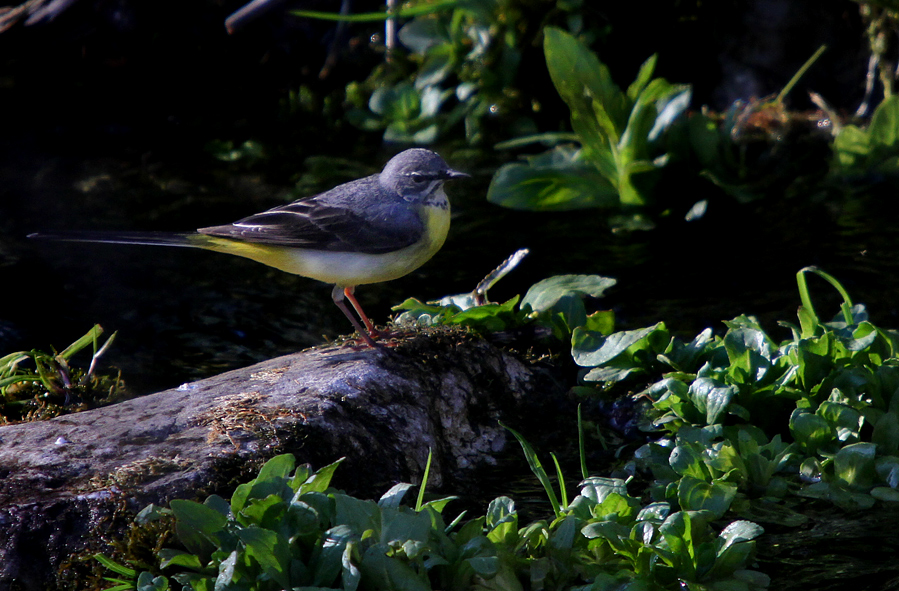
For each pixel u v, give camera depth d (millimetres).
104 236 9828
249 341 11453
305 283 13164
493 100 18172
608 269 13094
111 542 6422
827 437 8125
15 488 6719
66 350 10062
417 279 13078
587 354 9297
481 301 10562
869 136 15312
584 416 9484
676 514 6637
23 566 6297
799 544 7082
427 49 18562
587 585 6340
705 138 15258
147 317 11930
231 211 14898
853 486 7781
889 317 11164
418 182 10070
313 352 9484
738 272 12750
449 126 18281
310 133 18438
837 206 14625
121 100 19438
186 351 11141
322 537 5977
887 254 12922
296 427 7609
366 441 7906
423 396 8727
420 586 5715
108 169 16594
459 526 7469
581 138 15062
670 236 14102
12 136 17750
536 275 12969
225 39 19609
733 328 9523
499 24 18016
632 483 8211
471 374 9398
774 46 17750
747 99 18062
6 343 10891
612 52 18250
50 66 19359
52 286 12570
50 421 7859
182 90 19672
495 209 15398
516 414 9422
